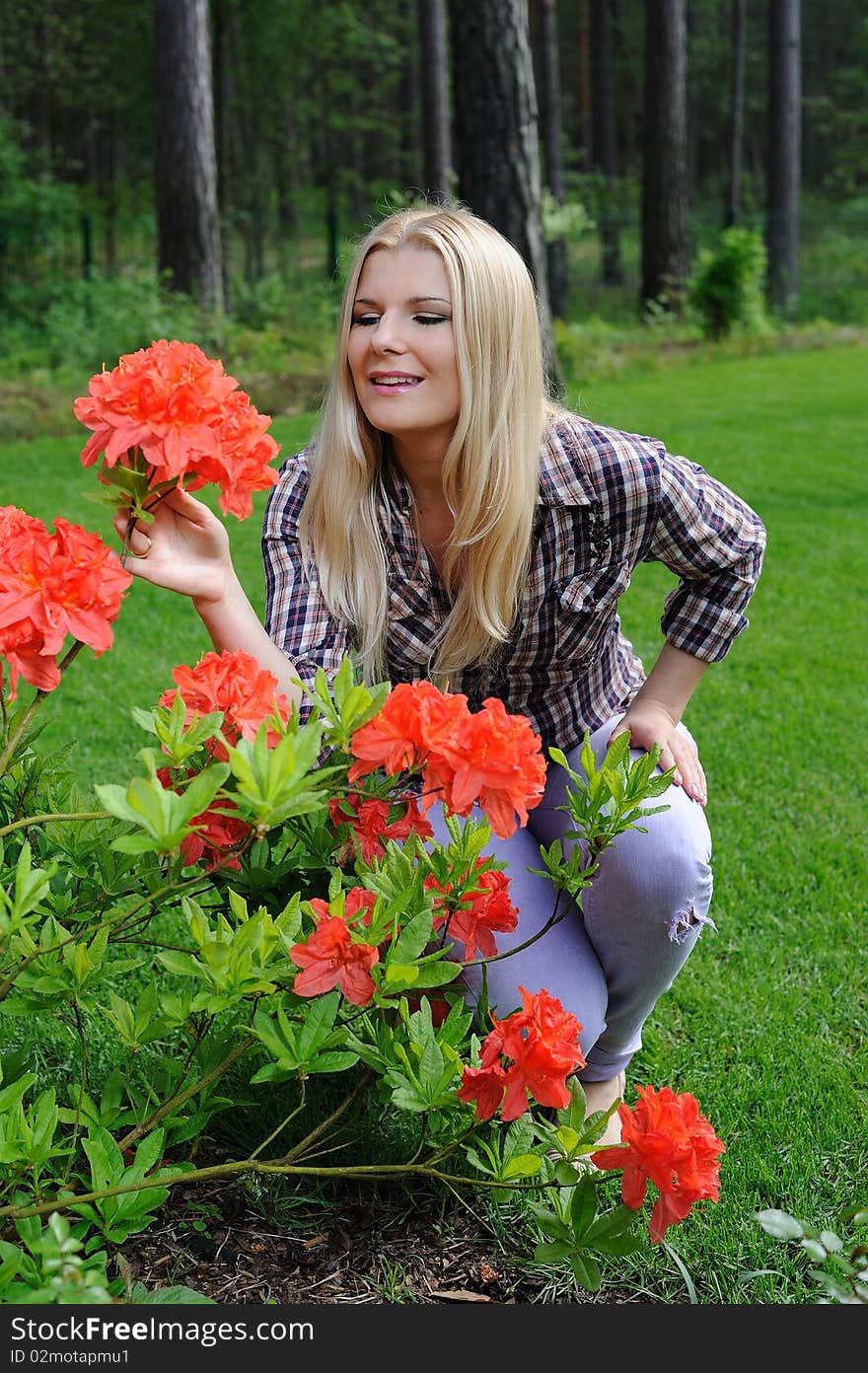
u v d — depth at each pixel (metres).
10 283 16.88
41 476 7.51
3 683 1.34
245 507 1.43
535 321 1.86
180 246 13.32
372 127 32.38
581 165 35.25
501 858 1.93
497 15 9.88
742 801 3.34
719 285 17.02
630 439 1.97
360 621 1.95
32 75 28.14
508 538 1.87
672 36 18.00
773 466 7.95
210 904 1.68
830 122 42.81
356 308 1.86
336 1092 2.02
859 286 21.45
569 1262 1.47
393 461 1.96
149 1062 2.03
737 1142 1.99
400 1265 1.71
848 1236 1.77
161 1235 1.73
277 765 1.18
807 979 2.51
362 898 1.46
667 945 1.92
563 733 2.12
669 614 2.12
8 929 1.29
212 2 23.31
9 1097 1.37
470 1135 1.49
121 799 1.17
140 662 4.29
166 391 1.29
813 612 5.12
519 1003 1.90
